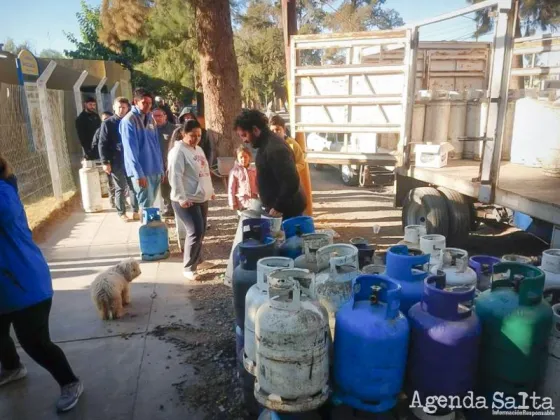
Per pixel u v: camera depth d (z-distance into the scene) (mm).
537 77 7398
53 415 3025
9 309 2760
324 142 11305
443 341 2105
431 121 6480
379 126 6543
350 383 2172
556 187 4305
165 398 3184
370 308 2168
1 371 3375
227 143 11203
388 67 6348
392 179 11672
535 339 2154
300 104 7176
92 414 3027
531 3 11305
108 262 6020
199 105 17953
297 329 2031
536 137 5105
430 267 2777
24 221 2838
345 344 2158
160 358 3680
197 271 5582
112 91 14961
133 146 6188
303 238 2861
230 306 4602
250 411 2900
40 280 2832
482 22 11039
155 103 10469
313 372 2100
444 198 5777
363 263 2938
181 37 16562
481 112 6215
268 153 4102
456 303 2131
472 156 6469
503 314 2189
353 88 6691
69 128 14055
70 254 6340
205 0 10523
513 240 6816
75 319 4359
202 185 5168
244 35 19422
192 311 4512
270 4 19172
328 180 12805
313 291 2271
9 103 9430
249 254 2736
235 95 11156
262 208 4652
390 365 2111
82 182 8617
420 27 5750
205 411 3047
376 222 8070
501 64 4121
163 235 6000
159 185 6762
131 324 4250
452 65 8828
